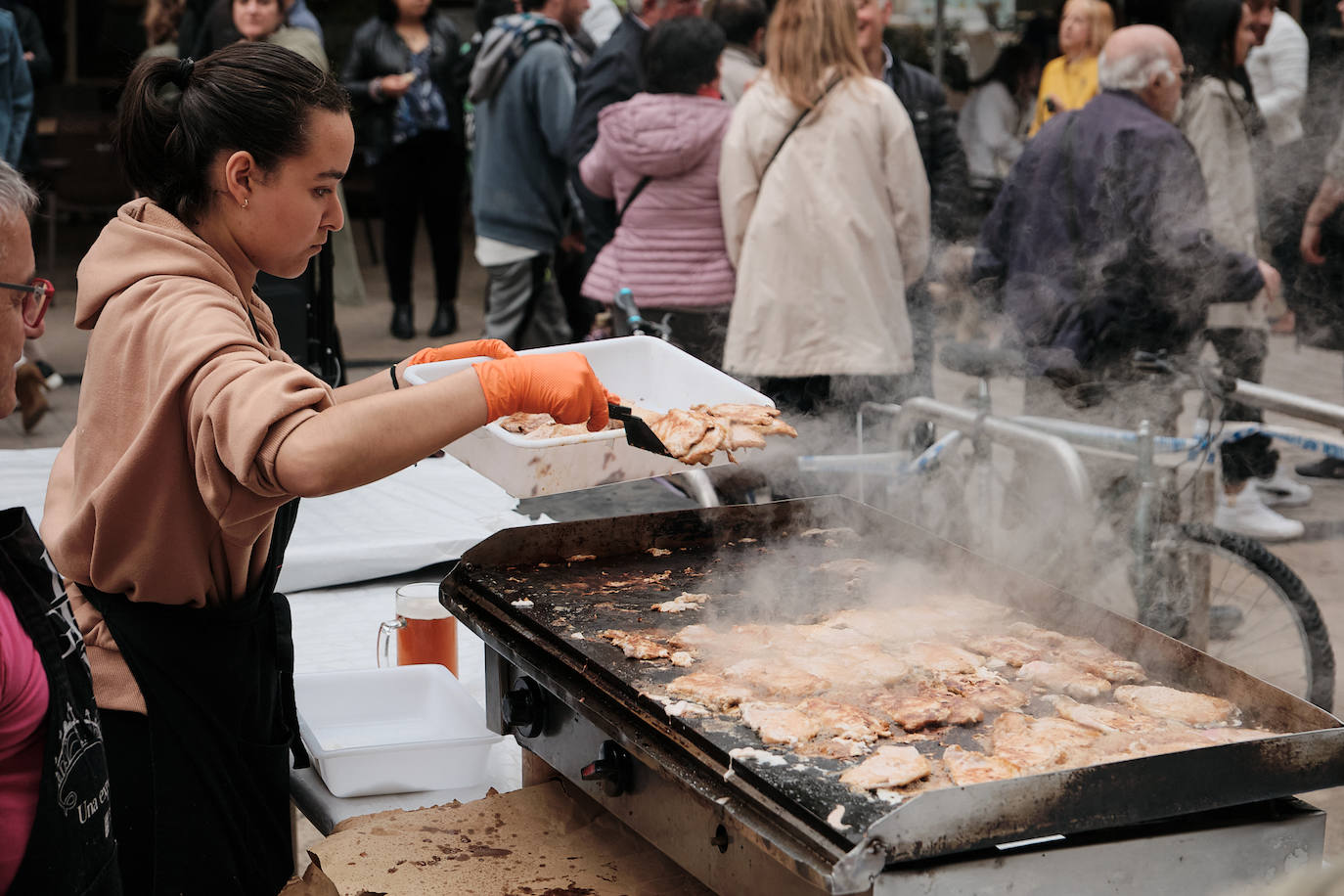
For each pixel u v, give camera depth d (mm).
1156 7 3828
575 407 1466
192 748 1624
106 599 1604
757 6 4523
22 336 1270
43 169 8023
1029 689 1593
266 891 1734
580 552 2008
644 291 4055
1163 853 1248
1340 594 4109
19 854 1246
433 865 1549
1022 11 7262
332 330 3301
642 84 4527
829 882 1104
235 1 5156
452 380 1416
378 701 1957
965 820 1144
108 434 1519
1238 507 4617
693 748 1359
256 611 1687
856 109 3668
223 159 1508
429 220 7125
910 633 1747
